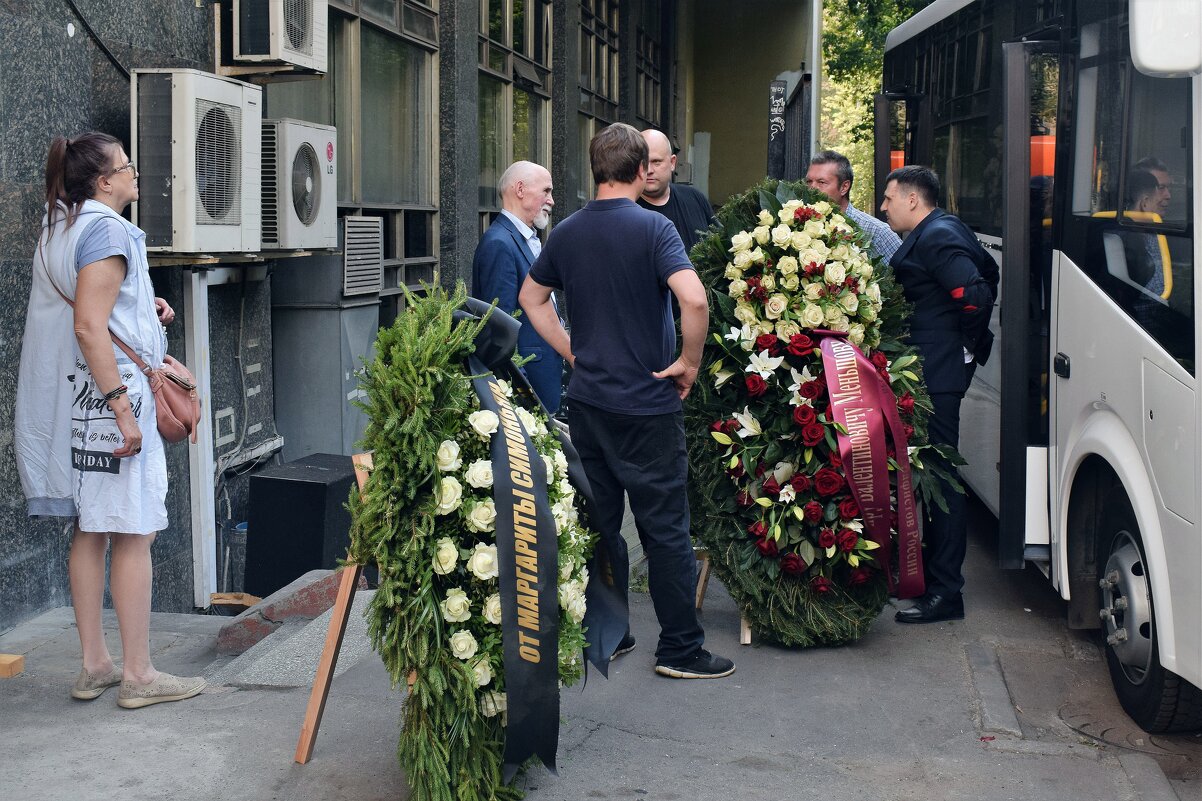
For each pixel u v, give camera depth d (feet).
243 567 23.71
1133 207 15.70
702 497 18.13
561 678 12.59
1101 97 17.07
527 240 20.31
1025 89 19.07
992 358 22.70
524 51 45.91
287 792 12.53
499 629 12.00
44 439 14.38
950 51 28.04
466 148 37.42
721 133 88.02
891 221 20.06
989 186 24.22
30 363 14.39
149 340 14.46
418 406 11.62
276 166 22.59
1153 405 14.70
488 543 11.95
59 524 18.63
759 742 14.56
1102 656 18.33
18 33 17.66
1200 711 14.82
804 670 17.17
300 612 18.22
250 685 15.49
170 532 21.63
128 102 20.45
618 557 14.01
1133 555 15.62
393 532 11.66
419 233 35.40
